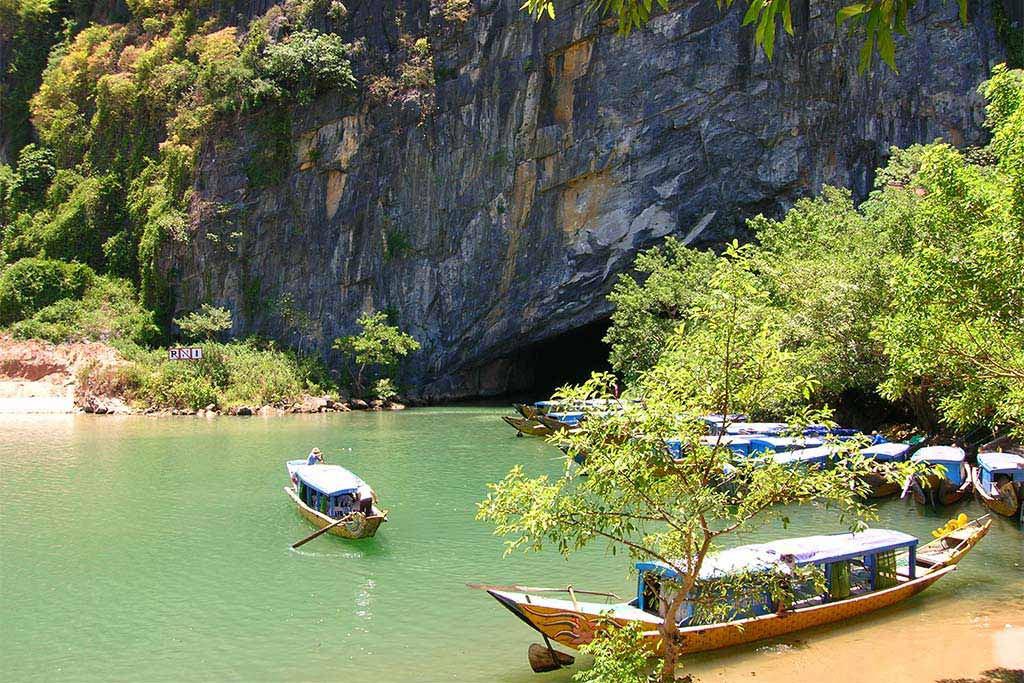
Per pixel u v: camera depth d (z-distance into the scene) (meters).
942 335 16.59
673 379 10.91
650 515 11.35
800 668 14.18
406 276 69.44
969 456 32.97
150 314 70.06
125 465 35.97
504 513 11.76
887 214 36.28
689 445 10.70
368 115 69.81
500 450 40.09
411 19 70.56
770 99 57.78
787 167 57.75
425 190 69.00
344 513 24.58
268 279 70.25
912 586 17.42
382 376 68.56
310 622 17.08
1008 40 52.88
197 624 17.06
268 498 29.16
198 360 63.97
